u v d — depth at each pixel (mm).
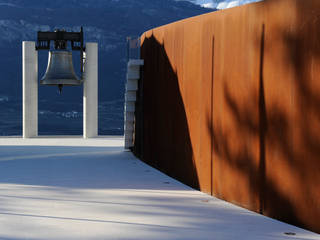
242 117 6465
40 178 8875
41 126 126938
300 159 5250
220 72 7117
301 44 5223
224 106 6996
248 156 6312
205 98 7715
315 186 5023
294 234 4953
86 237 4746
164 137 10094
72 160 11914
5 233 4867
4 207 6160
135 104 13570
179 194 7426
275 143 5703
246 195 6352
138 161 11922
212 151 7426
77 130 124875
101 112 144250
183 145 8781
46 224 5258
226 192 6914
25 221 5387
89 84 19547
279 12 5613
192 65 8305
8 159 12109
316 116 4996
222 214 5949
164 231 5027
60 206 6262
